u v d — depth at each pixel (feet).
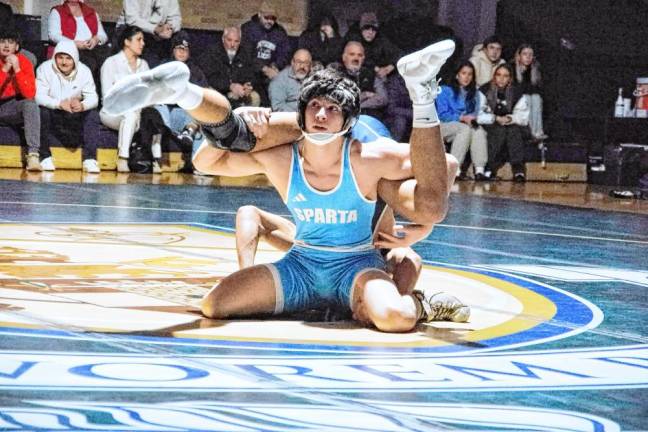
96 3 58.59
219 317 16.70
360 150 16.61
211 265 22.81
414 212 16.69
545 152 58.80
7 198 35.83
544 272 24.11
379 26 57.31
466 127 56.08
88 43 50.26
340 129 16.25
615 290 21.80
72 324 15.70
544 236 32.22
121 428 10.46
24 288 18.83
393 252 18.08
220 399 11.72
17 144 49.06
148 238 27.17
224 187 45.62
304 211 16.90
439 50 15.58
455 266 24.45
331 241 16.97
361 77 53.93
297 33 64.03
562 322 17.80
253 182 49.24
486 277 22.85
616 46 62.69
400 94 54.54
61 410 11.04
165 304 17.84
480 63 57.11
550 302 19.89
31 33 52.49
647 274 24.62
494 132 57.06
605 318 18.37
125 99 15.17
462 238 30.60
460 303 17.40
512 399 12.36
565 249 29.07
